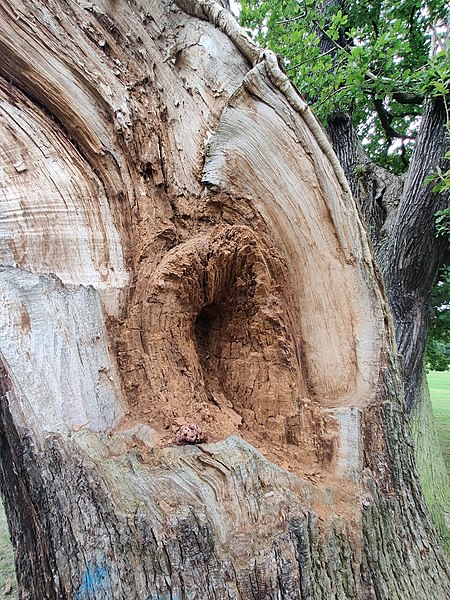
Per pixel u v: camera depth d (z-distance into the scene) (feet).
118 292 5.00
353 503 4.78
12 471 4.19
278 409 5.39
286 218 5.81
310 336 5.76
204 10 7.11
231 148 5.90
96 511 3.58
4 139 4.81
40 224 4.60
